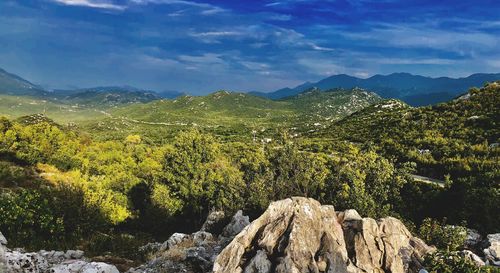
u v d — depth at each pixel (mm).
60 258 21750
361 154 43781
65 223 31188
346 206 34250
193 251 21172
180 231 53281
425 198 44500
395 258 17969
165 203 52031
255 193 40406
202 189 54344
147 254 24375
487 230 34250
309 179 39375
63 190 34906
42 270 18766
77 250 23969
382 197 36625
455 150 69250
